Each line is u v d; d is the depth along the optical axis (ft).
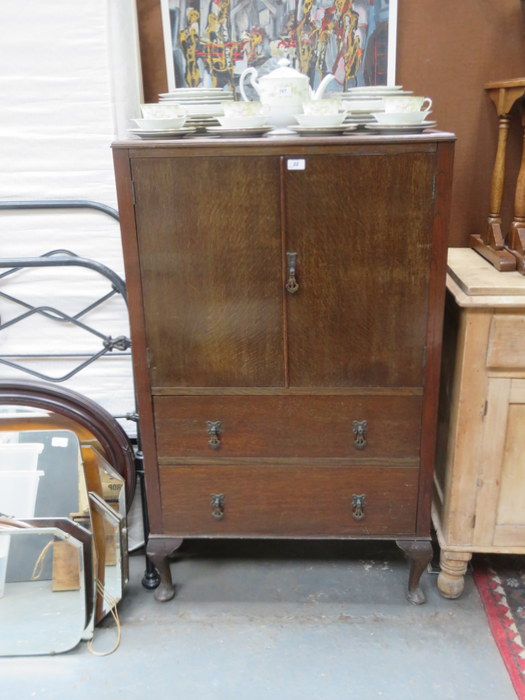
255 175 4.30
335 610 5.49
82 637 5.18
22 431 5.50
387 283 4.53
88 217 5.98
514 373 4.82
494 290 4.64
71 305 6.28
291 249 4.47
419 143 4.17
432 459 5.01
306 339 4.71
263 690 4.76
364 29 5.64
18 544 5.18
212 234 4.47
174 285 4.63
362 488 5.14
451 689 4.72
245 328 4.71
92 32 5.42
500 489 5.18
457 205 6.19
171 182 4.36
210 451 5.10
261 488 5.19
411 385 4.80
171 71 5.85
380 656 5.02
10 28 5.41
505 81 5.19
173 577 5.92
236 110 4.61
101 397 6.62
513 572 5.87
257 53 5.78
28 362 6.50
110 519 5.38
